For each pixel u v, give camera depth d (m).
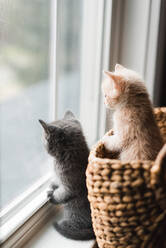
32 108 0.86
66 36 0.94
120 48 0.87
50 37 0.82
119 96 0.66
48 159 0.79
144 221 0.55
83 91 0.91
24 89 0.86
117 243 0.57
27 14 0.82
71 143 0.66
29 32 0.84
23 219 0.66
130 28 0.86
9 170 0.82
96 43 0.86
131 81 0.67
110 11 0.81
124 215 0.55
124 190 0.54
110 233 0.57
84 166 0.67
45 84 0.85
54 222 0.71
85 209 0.68
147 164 0.54
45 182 0.75
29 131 0.84
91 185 0.57
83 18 0.90
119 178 0.54
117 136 0.65
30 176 0.81
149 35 0.87
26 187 0.79
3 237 0.62
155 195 0.54
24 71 0.86
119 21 0.85
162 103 1.04
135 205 0.54
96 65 0.87
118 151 0.65
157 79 0.95
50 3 0.82
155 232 0.57
